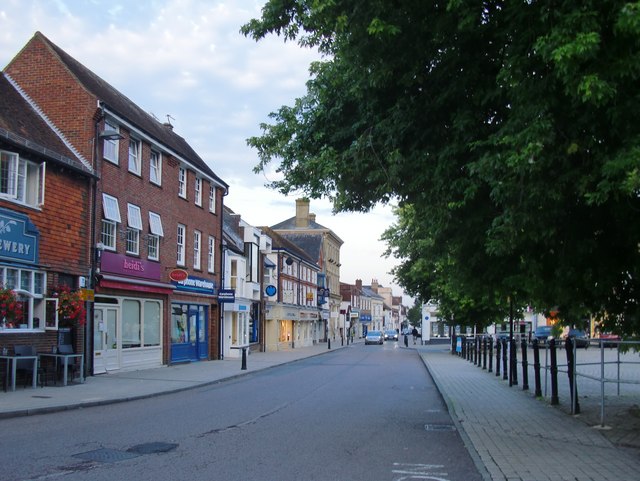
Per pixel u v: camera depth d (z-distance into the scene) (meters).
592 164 6.81
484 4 7.55
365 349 49.88
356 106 9.77
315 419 11.20
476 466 7.20
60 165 17.33
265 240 41.22
